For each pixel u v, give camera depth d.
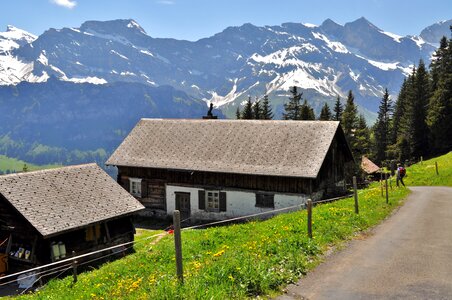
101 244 32.25
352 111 82.56
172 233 34.19
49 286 21.17
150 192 47.28
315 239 15.66
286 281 11.51
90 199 32.78
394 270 12.51
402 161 92.81
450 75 80.50
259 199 41.41
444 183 42.78
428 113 85.38
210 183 43.72
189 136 47.91
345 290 10.94
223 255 14.34
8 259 28.91
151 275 13.89
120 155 48.53
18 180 30.31
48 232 27.42
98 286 14.73
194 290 9.96
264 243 15.10
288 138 42.81
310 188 38.88
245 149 43.38
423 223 20.44
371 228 19.30
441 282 11.34
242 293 10.20
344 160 47.56
